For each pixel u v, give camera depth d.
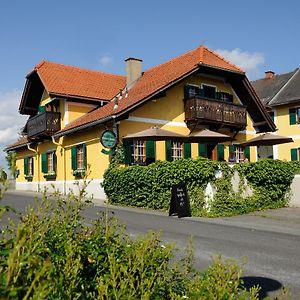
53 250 3.23
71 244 3.12
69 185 22.52
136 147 19.59
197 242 9.09
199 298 2.76
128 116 18.61
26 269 2.21
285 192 17.41
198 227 11.35
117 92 24.84
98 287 2.77
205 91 23.17
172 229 10.84
